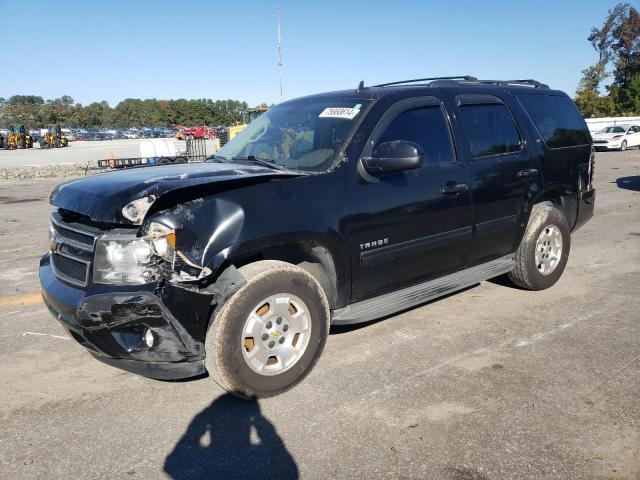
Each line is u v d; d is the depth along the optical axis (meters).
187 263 2.95
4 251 7.80
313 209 3.43
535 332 4.30
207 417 3.16
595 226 8.78
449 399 3.28
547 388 3.39
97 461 2.77
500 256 4.94
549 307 4.88
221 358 3.10
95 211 3.04
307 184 3.46
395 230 3.89
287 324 3.39
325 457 2.75
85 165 25.91
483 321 4.57
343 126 3.89
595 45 69.56
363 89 4.32
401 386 3.46
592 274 5.92
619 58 68.25
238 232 3.10
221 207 3.10
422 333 4.34
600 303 4.95
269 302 3.27
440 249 4.23
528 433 2.90
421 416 3.10
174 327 2.97
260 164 3.95
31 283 6.10
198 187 3.04
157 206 2.98
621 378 3.49
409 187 3.95
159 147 21.02
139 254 2.94
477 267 4.73
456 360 3.83
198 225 3.01
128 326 2.96
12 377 3.72
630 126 30.48
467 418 3.06
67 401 3.38
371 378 3.58
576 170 5.48
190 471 2.68
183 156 21.75
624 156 25.78
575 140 5.57
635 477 2.54
